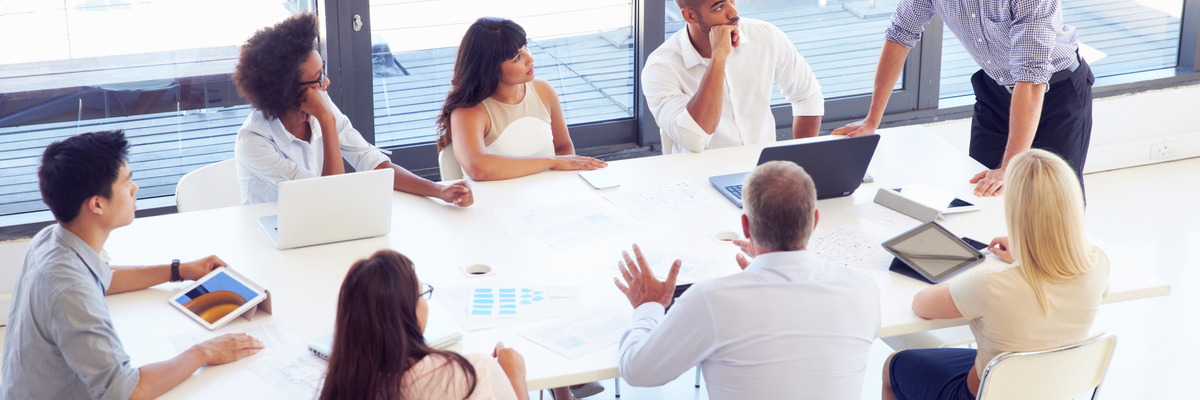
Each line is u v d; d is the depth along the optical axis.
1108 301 2.06
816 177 2.59
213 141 3.71
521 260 2.27
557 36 3.98
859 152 2.58
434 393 1.43
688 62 3.18
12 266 3.35
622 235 2.42
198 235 2.40
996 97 3.29
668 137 3.30
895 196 2.59
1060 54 3.12
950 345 2.34
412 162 3.96
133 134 3.57
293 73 2.56
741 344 1.66
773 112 4.29
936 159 3.04
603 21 4.02
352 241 2.38
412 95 3.88
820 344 1.67
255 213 2.57
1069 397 1.97
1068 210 1.77
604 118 4.21
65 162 1.62
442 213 2.59
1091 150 4.80
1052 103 3.18
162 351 1.81
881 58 3.39
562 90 4.09
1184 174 4.80
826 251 2.30
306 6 3.58
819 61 4.36
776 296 1.66
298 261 2.25
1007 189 1.85
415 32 3.77
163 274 2.07
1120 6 4.77
